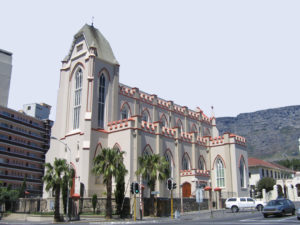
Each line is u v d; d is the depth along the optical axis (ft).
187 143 221.05
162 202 160.25
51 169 139.33
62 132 196.65
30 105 446.60
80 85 196.34
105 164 139.85
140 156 168.86
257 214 142.41
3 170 320.91
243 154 230.27
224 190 219.20
